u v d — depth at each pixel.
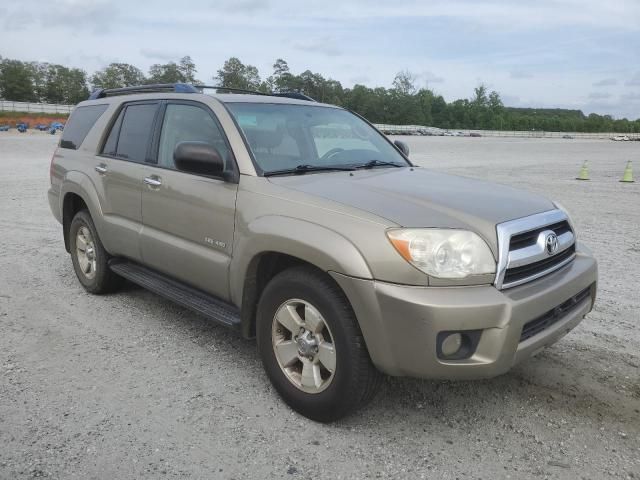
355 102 138.62
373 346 2.78
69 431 3.01
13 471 2.66
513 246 2.89
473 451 2.92
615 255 7.14
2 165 18.92
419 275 2.68
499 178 17.91
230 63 132.75
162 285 4.27
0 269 6.11
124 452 2.84
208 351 4.07
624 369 3.87
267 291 3.27
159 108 4.43
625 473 2.75
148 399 3.37
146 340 4.25
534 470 2.77
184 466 2.74
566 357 4.04
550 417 3.26
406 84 140.75
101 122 5.13
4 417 3.13
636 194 13.62
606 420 3.23
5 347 4.07
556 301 2.98
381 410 3.31
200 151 3.43
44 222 8.87
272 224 3.14
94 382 3.57
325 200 3.06
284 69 136.25
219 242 3.58
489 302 2.66
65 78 127.62
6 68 119.75
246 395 3.45
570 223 3.48
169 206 3.99
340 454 2.87
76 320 4.63
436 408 3.35
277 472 2.71
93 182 4.93
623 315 4.92
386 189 3.27
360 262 2.75
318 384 3.08
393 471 2.74
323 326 3.04
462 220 2.89
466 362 2.70
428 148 40.72
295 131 4.02
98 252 5.04
